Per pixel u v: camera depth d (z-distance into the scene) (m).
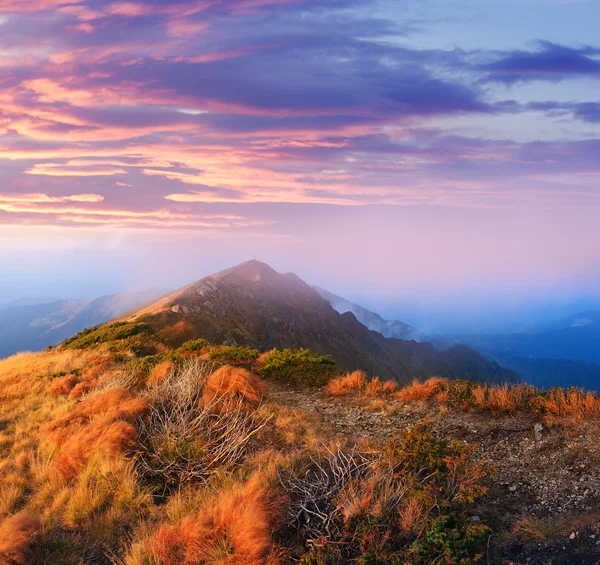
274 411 9.72
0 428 10.30
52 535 5.56
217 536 5.10
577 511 5.52
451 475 6.18
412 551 4.66
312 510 5.67
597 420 7.59
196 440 7.68
